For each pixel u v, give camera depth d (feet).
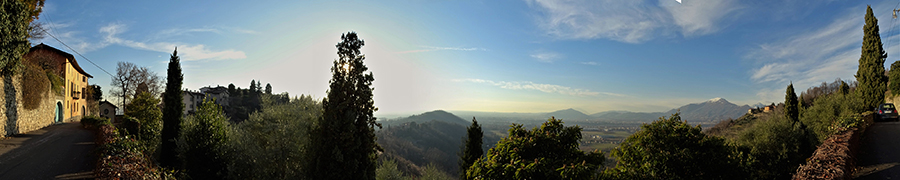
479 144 56.54
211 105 50.39
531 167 25.07
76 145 48.93
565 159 27.27
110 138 40.24
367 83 36.29
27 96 71.41
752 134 91.66
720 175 35.53
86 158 38.45
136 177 24.54
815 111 99.30
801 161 77.92
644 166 37.17
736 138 98.94
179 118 63.36
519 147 27.76
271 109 49.14
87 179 29.43
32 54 115.55
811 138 81.05
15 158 38.83
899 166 28.40
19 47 61.05
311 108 48.57
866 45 99.45
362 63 36.11
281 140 45.50
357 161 33.91
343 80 35.24
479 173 28.76
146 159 33.37
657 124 38.34
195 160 46.16
